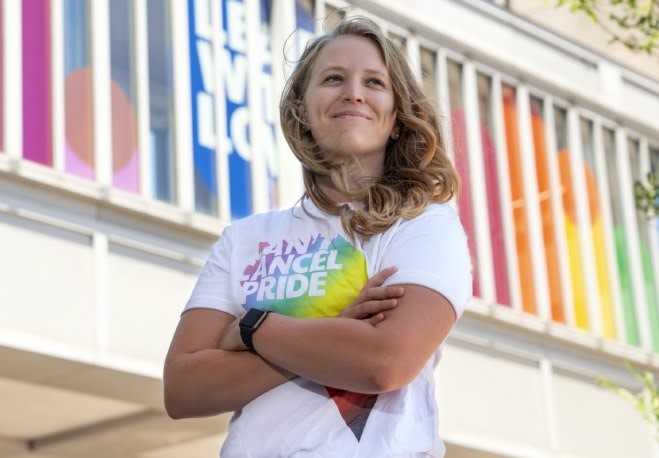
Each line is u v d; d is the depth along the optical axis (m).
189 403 3.10
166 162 11.68
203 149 11.99
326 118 3.30
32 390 11.46
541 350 14.93
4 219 10.39
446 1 14.70
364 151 3.28
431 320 3.00
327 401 2.98
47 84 10.80
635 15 8.46
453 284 3.07
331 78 3.35
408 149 3.35
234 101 12.38
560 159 15.90
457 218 3.26
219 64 12.29
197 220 11.66
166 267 11.45
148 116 11.60
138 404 11.88
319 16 13.16
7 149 10.39
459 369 13.94
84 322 10.72
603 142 16.56
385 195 3.19
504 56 15.20
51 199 10.75
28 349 10.29
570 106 16.09
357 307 3.01
